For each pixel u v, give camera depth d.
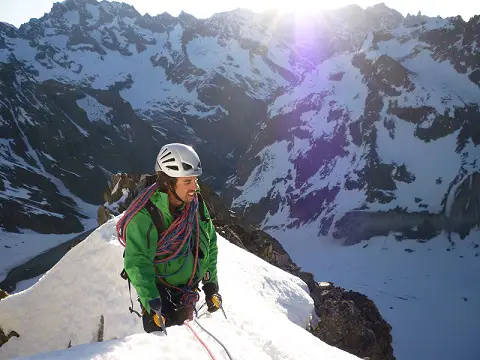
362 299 11.11
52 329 6.65
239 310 3.97
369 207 147.00
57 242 113.75
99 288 6.18
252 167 190.12
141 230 3.29
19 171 136.00
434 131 160.38
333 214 150.12
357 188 156.00
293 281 8.70
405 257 131.38
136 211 3.28
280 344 3.21
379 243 138.50
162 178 3.35
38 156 149.88
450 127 159.25
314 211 156.38
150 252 3.31
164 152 3.32
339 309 9.17
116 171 167.62
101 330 5.91
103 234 6.55
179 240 3.42
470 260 126.38
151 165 180.50
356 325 8.95
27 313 7.03
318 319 8.55
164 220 3.35
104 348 2.52
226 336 2.94
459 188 140.75
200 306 4.29
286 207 163.50
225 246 8.79
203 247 3.64
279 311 7.12
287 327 4.18
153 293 3.19
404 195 146.75
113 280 6.07
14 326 7.02
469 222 137.12
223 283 5.97
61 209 131.50
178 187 3.35
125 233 3.35
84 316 6.24
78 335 6.23
